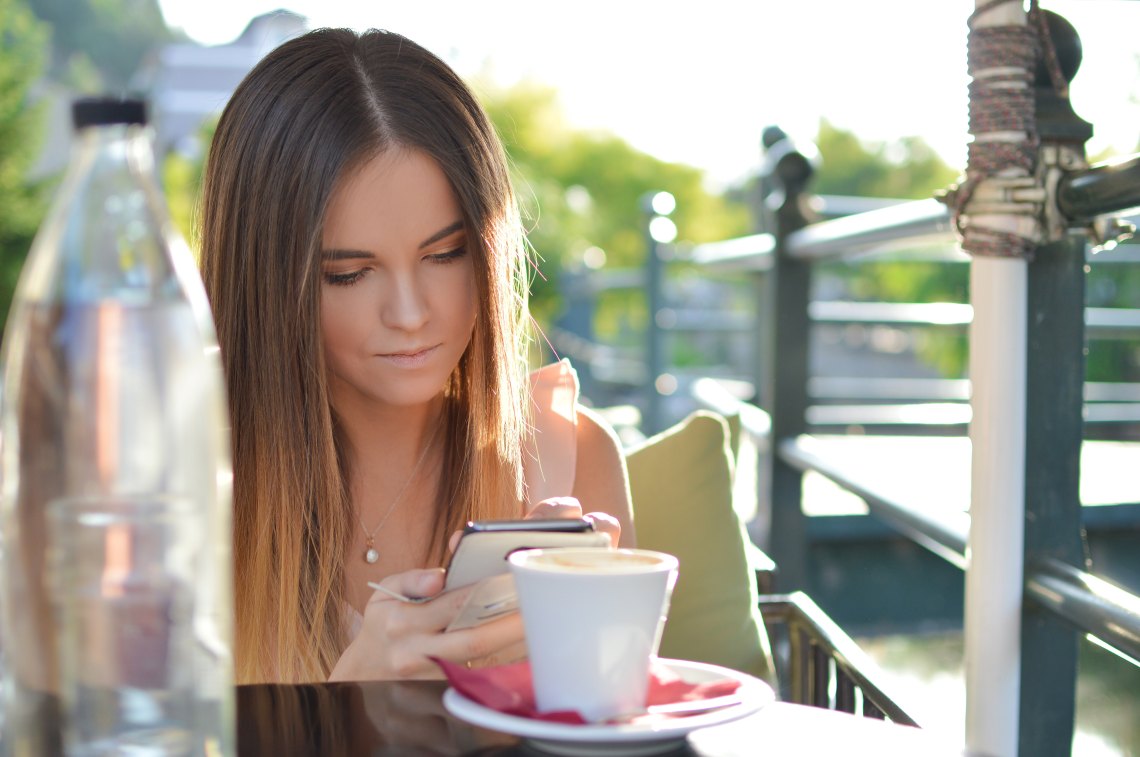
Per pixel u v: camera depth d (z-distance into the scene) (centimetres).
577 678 71
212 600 60
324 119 126
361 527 146
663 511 160
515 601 90
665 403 458
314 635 134
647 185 1573
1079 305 138
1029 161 132
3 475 59
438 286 130
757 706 73
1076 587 127
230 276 135
